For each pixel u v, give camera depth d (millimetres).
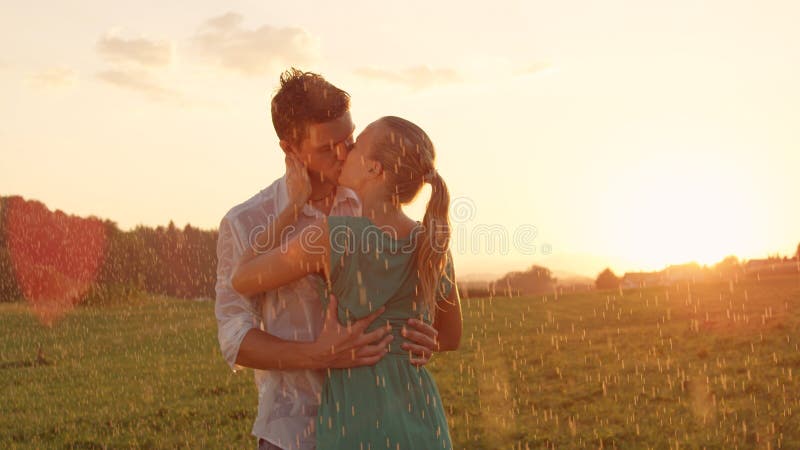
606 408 14648
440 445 3025
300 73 3234
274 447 3131
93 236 58562
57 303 47125
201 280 61719
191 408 16312
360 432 2910
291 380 3152
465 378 18906
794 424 12461
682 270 49406
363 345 2965
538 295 44219
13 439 14305
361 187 3090
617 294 41656
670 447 11562
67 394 19000
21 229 55438
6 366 24516
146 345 29172
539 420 13914
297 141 3170
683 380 16828
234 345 3072
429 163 3057
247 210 3361
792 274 39250
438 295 3338
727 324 25531
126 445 13266
